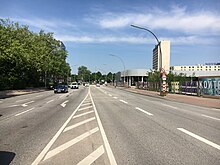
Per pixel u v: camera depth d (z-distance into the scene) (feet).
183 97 105.09
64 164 18.53
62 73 269.44
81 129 32.35
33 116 45.27
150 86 193.57
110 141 25.76
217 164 18.69
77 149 22.68
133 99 95.04
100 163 18.79
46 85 244.01
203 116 47.09
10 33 167.32
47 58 201.46
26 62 153.79
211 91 99.30
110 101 82.89
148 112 51.88
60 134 29.19
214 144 24.77
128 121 39.24
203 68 407.85
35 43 200.23
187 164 18.65
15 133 29.76
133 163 18.81
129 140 26.25
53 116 45.16
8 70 148.05
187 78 173.68
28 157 20.22
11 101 83.05
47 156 20.51
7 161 19.22
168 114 49.01
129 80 349.20
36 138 27.07
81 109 57.31
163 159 19.83
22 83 176.14
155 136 28.25
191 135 28.94
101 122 38.14
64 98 98.02
